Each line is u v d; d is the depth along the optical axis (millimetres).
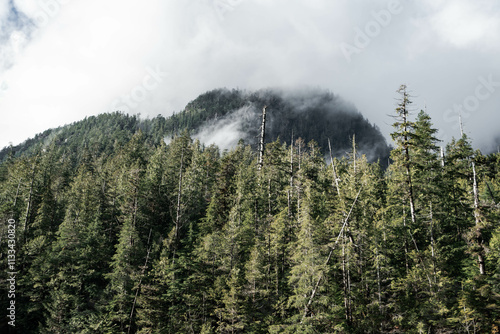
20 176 55281
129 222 44000
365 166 42500
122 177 60281
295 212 44750
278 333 24688
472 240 24203
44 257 41125
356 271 28516
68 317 36156
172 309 33562
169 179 61312
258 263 32281
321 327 23891
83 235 45812
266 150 52188
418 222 30594
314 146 53500
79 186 62188
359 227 27109
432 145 32344
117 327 34906
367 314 25484
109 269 44688
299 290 25812
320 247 26562
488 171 29359
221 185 59281
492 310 20578
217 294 32781
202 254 37469
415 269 25766
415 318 23438
